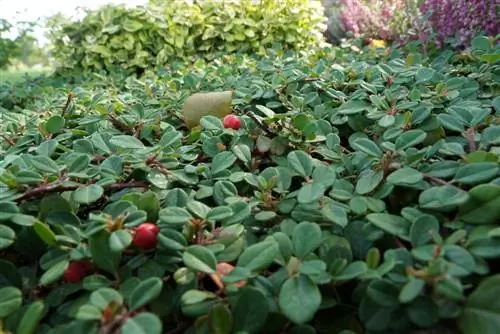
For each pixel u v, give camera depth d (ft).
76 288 3.14
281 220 3.70
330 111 5.62
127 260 3.30
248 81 7.20
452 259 2.67
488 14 9.98
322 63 7.41
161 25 15.57
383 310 2.72
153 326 2.38
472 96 5.65
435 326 2.70
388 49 10.12
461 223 3.12
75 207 3.75
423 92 5.83
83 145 4.70
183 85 7.79
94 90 9.61
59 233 3.29
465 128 4.75
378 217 3.14
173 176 4.05
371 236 3.19
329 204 3.43
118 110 6.23
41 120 6.40
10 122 6.38
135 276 3.23
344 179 4.03
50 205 3.56
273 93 6.20
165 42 15.93
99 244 3.11
